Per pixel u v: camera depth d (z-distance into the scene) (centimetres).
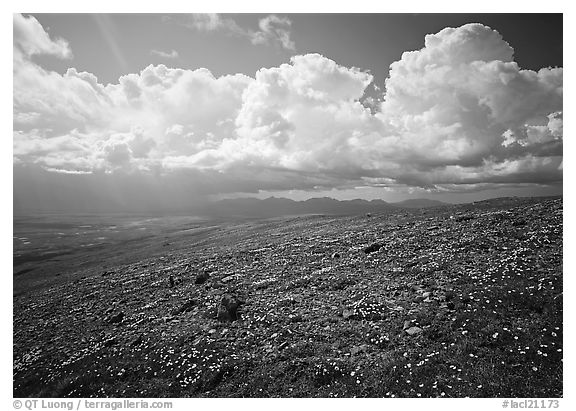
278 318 2155
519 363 1312
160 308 2805
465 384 1276
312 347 1758
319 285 2627
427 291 2105
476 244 2783
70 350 2334
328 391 1423
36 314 3528
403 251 3097
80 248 14112
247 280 3108
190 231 15075
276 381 1569
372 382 1412
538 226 2891
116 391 1722
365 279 2569
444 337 1577
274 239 5675
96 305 3338
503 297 1764
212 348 1928
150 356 1981
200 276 3441
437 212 5603
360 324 1897
